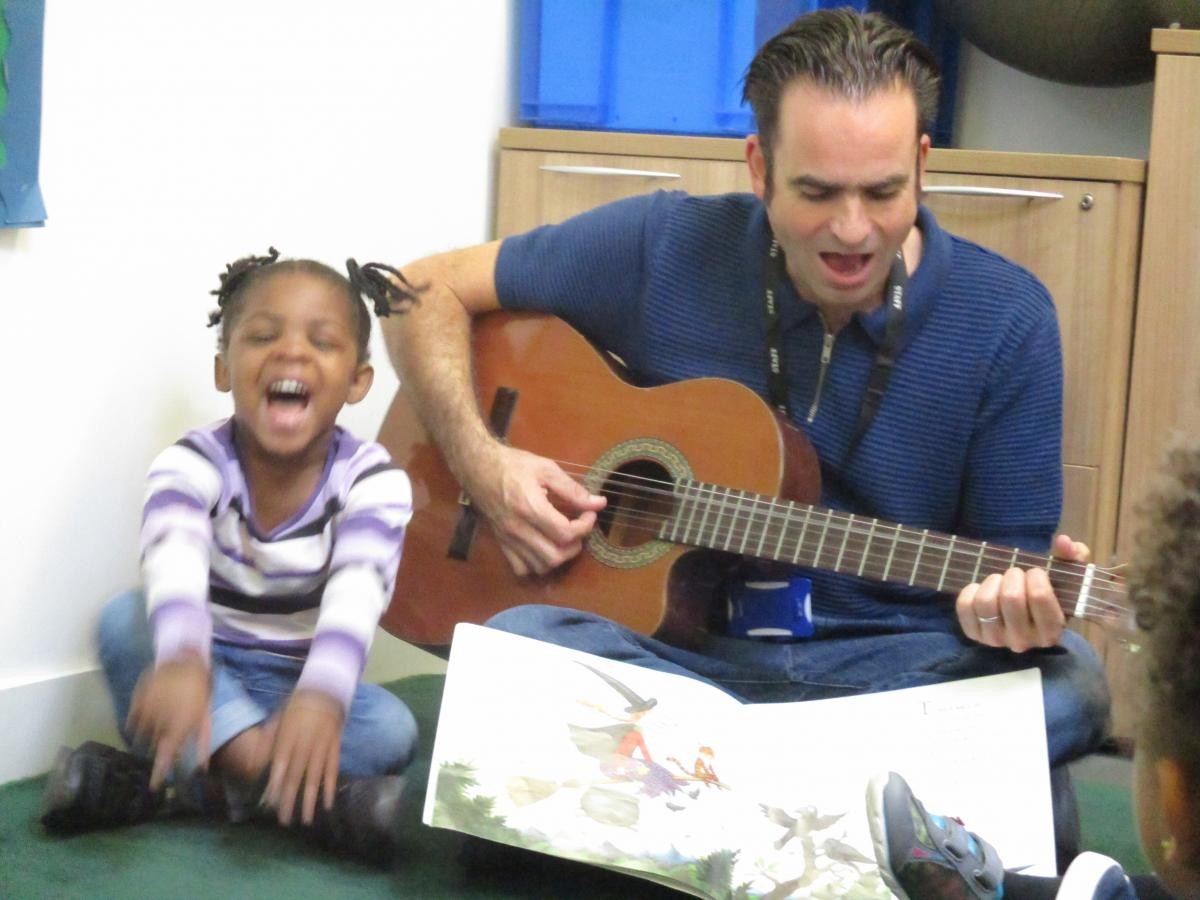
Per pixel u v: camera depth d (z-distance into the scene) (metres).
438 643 1.77
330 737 1.35
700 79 2.36
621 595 1.66
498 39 2.43
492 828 1.26
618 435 1.72
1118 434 2.17
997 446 1.60
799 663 1.56
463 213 2.37
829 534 1.55
